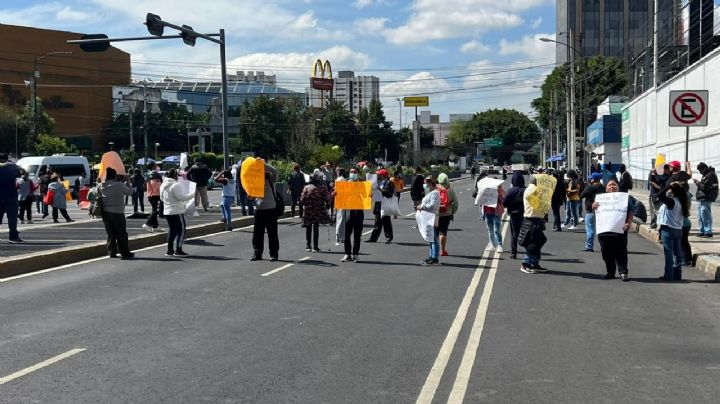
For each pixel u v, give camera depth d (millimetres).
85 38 23516
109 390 6238
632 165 55906
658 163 20906
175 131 105688
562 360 7312
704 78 33031
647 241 19859
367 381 6523
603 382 6555
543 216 13391
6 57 88000
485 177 17219
